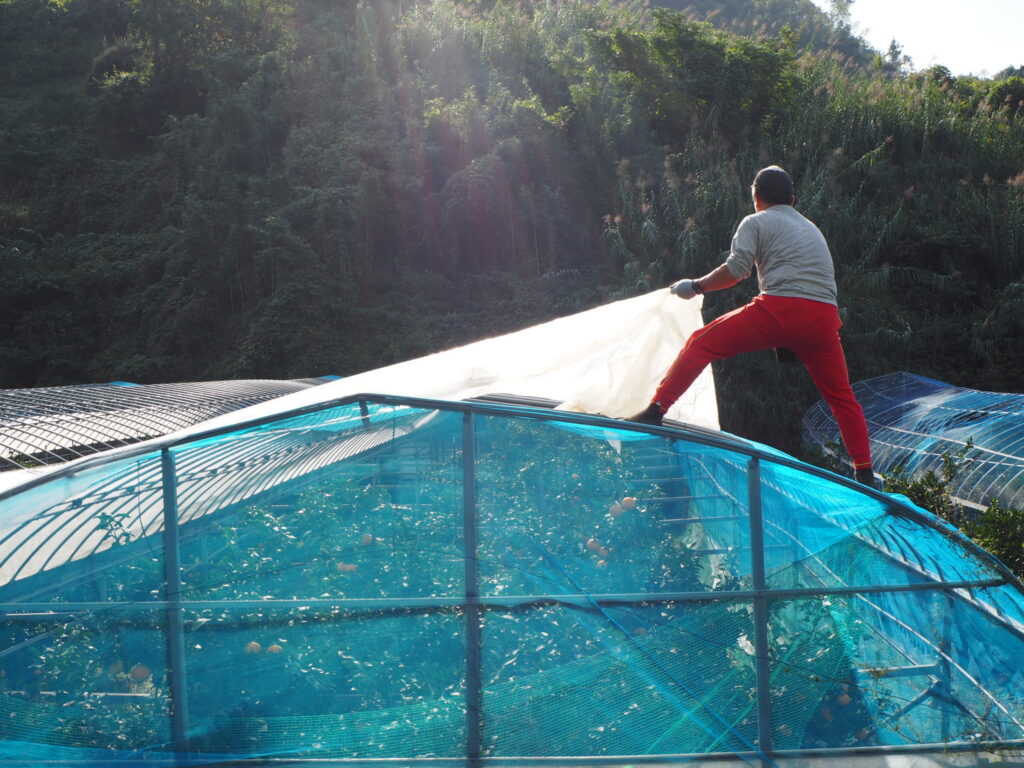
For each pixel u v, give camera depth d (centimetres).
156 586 326
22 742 296
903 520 373
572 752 325
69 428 802
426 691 327
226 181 2438
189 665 318
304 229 2281
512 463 360
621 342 501
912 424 1380
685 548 358
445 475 357
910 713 343
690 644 344
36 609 312
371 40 2841
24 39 4138
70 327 2331
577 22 3200
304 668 323
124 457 335
